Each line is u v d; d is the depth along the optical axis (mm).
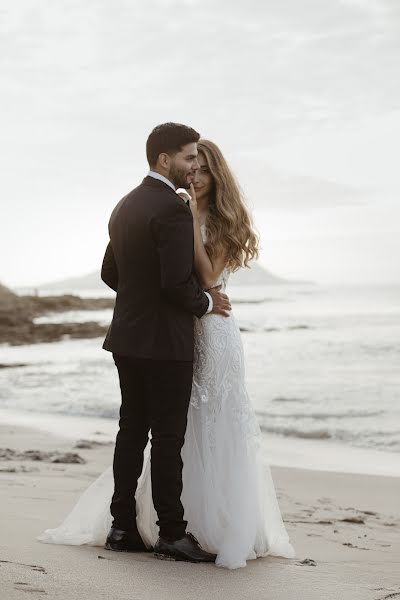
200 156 3389
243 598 2629
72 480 6199
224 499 3291
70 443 9695
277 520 3539
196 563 3143
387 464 9125
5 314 53125
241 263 3492
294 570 3176
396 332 43375
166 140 3207
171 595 2551
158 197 3162
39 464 7453
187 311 3211
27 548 3090
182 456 3379
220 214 3387
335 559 3668
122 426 3387
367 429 12055
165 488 3186
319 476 7754
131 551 3305
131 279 3203
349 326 51125
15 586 2412
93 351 36594
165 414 3211
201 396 3355
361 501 6414
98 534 3391
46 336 47844
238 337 3426
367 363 25312
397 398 16234
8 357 32875
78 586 2502
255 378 21062
